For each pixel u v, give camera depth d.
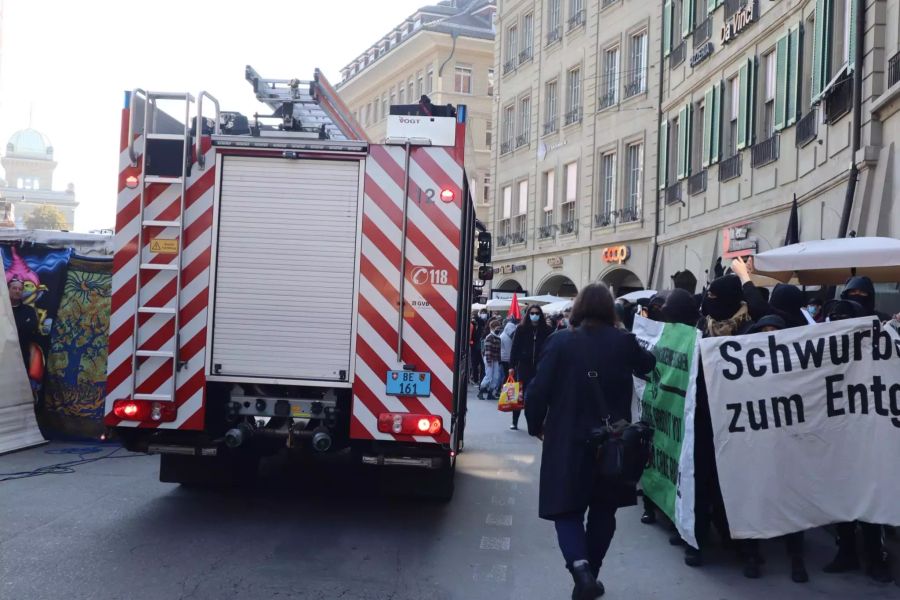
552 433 5.22
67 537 6.49
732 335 6.82
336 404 7.05
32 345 10.90
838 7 15.49
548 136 35.59
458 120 6.95
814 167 16.41
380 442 6.98
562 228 33.94
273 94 9.77
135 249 6.96
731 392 6.06
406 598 5.46
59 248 11.06
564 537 5.08
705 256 22.94
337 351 6.94
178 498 7.86
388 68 56.66
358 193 6.96
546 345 5.37
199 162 6.95
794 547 6.07
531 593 5.69
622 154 29.73
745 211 20.25
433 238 6.91
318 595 5.42
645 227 28.05
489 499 8.49
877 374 6.00
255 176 6.98
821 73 15.76
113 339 6.95
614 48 30.64
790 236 15.90
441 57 51.16
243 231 6.98
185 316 6.96
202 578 5.64
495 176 40.88
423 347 6.89
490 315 27.09
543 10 36.38
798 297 7.04
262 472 9.14
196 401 6.93
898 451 5.93
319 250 6.96
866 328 6.05
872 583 6.00
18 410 10.33
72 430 10.84
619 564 6.43
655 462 7.34
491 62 52.16
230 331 6.96
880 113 13.52
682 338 6.76
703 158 23.02
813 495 5.98
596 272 31.27
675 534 7.09
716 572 6.23
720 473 6.02
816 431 6.01
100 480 8.56
